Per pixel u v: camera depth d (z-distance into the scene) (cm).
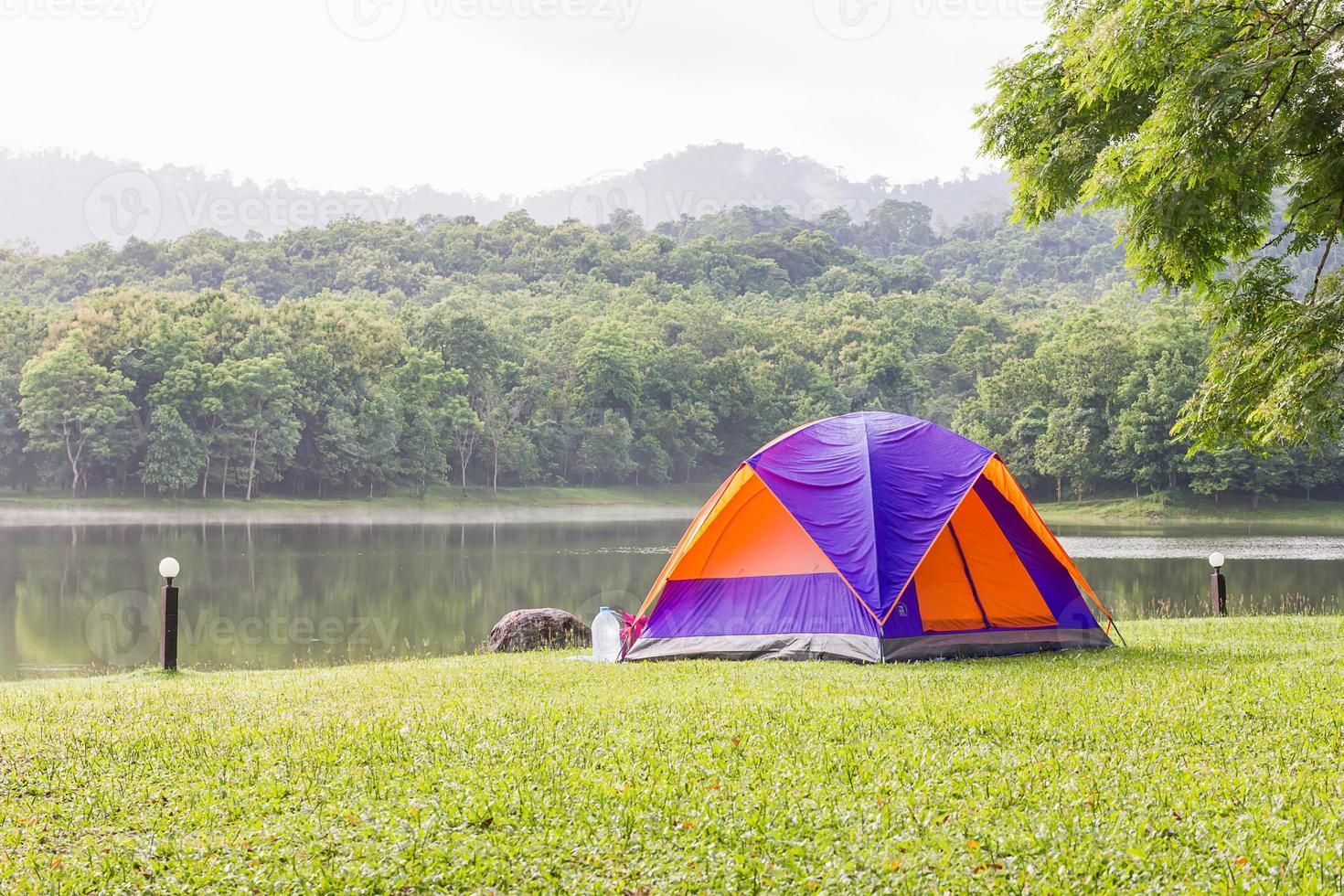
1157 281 1255
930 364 12481
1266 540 5116
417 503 8738
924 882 454
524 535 5562
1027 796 563
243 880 471
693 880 464
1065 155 1370
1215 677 951
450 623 2323
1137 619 1948
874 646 1159
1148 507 7875
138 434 7631
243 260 15712
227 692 1014
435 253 17525
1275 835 493
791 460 1294
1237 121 991
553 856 495
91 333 8012
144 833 542
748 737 724
